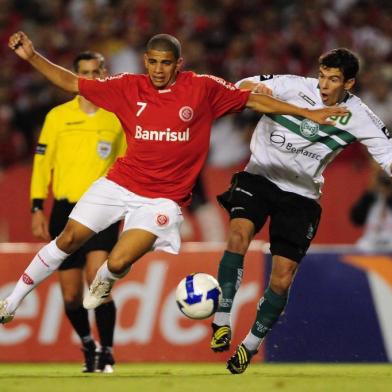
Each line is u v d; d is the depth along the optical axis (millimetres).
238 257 23391
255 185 24125
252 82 23938
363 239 44000
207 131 22359
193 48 54250
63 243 22859
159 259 34500
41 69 21891
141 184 22422
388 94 52750
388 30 56781
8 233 44812
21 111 52562
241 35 55438
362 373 26516
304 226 23844
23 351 34375
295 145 23828
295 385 19953
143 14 56656
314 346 34031
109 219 22734
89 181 27406
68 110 27672
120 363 33906
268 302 23891
